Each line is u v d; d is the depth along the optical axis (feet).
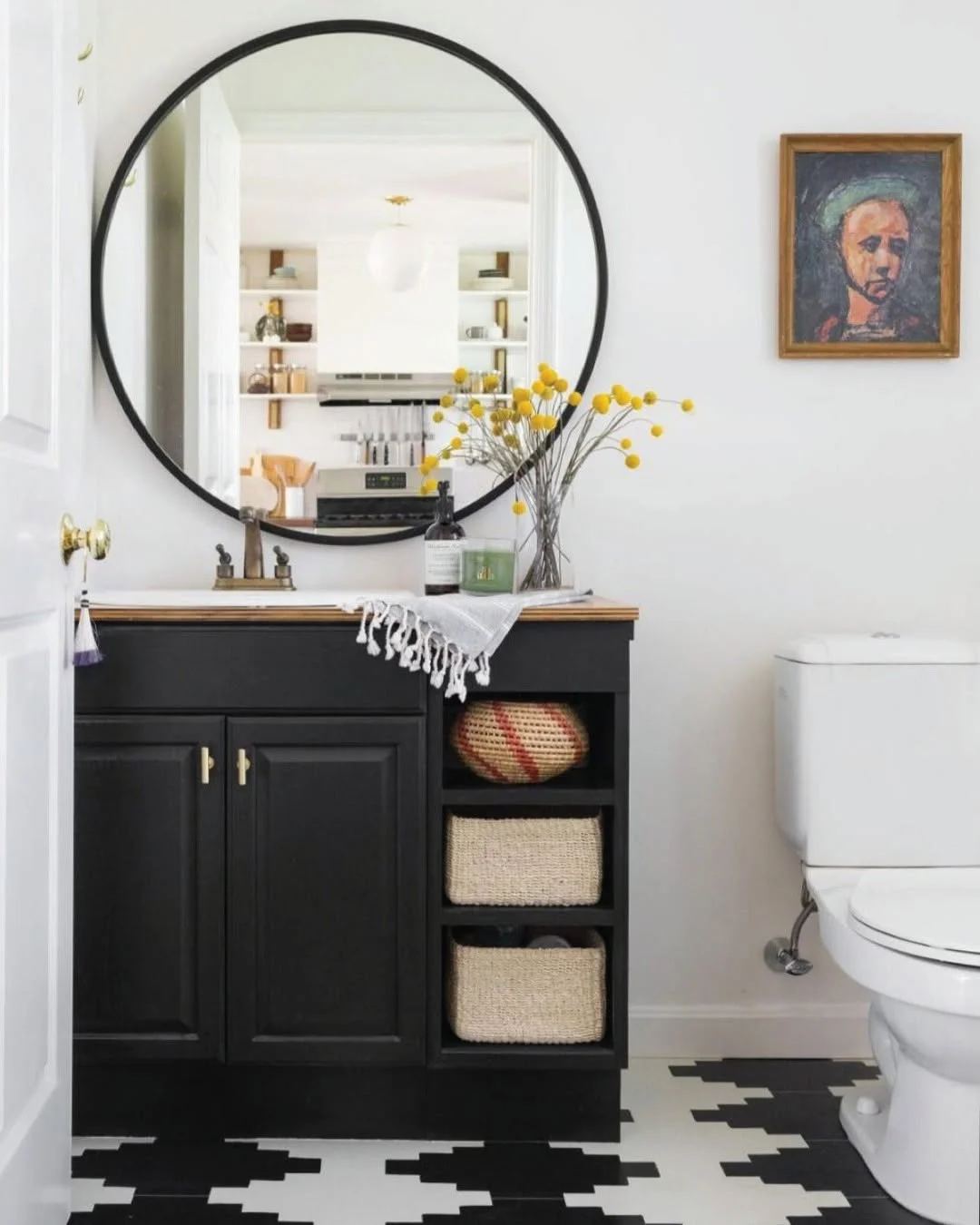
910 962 5.59
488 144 7.98
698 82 8.02
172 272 7.96
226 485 8.01
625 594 8.10
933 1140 5.99
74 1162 6.48
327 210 7.99
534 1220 5.94
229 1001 6.57
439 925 6.62
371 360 8.00
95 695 6.52
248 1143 6.73
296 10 8.01
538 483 7.57
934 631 8.13
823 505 8.11
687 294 8.05
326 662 6.56
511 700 7.39
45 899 5.40
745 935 8.14
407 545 8.09
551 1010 6.73
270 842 6.57
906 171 7.99
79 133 7.12
